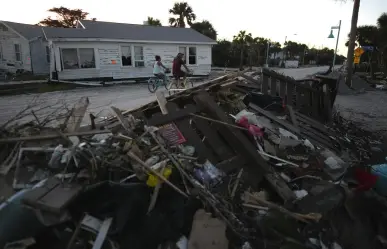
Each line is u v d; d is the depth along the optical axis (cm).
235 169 380
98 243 252
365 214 307
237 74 613
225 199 330
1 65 2381
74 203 276
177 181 332
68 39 1727
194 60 2288
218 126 423
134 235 263
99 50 1870
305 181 390
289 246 262
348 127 751
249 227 293
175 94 514
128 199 284
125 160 330
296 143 482
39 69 2148
